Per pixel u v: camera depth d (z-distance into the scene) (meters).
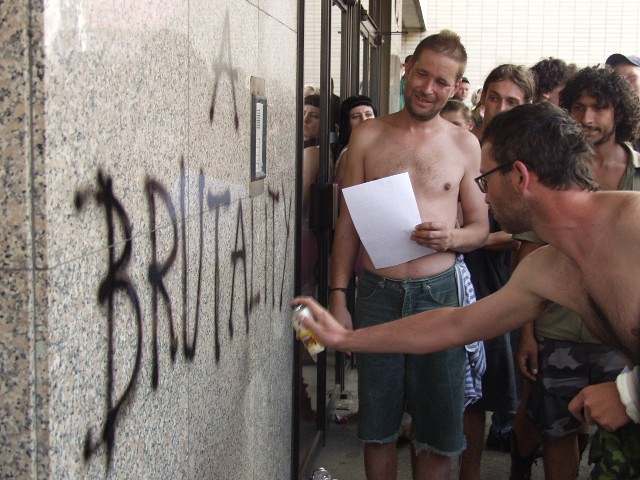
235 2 2.48
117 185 1.60
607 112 3.05
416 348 2.37
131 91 1.67
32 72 1.31
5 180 1.31
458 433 3.29
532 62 16.33
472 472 3.83
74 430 1.45
